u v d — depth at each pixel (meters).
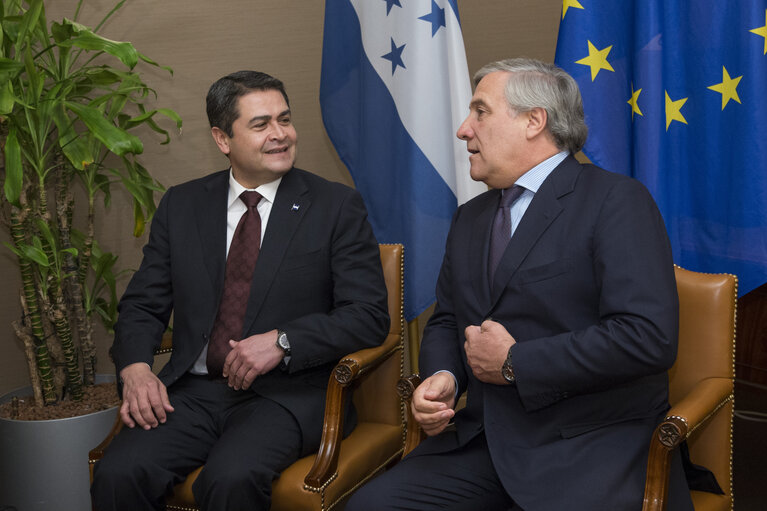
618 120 2.19
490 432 1.63
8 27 2.27
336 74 2.69
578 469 1.50
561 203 1.66
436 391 1.64
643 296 1.51
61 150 2.43
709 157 2.09
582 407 1.59
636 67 2.12
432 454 1.71
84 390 2.63
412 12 2.43
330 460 1.80
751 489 2.52
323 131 3.07
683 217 2.18
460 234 1.84
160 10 2.84
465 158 2.47
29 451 2.31
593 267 1.60
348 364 1.85
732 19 2.02
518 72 1.71
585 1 2.15
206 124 2.95
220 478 1.70
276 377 1.99
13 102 2.12
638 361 1.48
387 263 2.17
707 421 1.67
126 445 1.84
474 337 1.63
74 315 2.72
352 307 1.98
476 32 3.21
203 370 2.06
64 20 2.23
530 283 1.63
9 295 2.81
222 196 2.14
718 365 1.69
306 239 2.05
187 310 2.06
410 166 2.47
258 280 2.01
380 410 2.13
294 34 2.98
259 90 2.03
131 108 2.85
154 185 2.56
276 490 1.77
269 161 2.03
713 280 1.73
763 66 1.98
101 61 2.79
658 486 1.43
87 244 2.60
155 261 2.15
